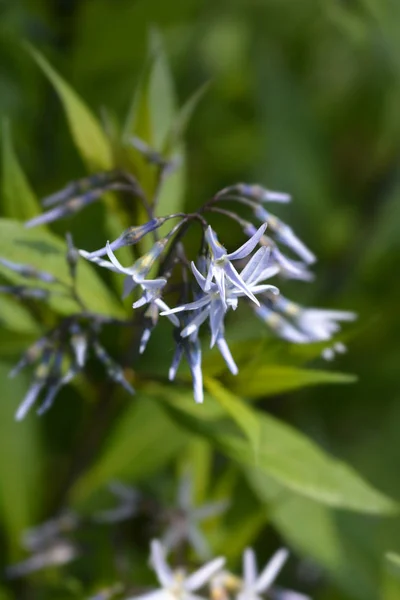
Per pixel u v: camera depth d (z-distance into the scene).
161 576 0.48
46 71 0.48
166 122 0.50
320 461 0.47
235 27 0.66
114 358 0.54
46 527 0.52
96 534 0.53
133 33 0.59
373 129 0.63
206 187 0.62
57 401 0.56
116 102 0.60
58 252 0.47
